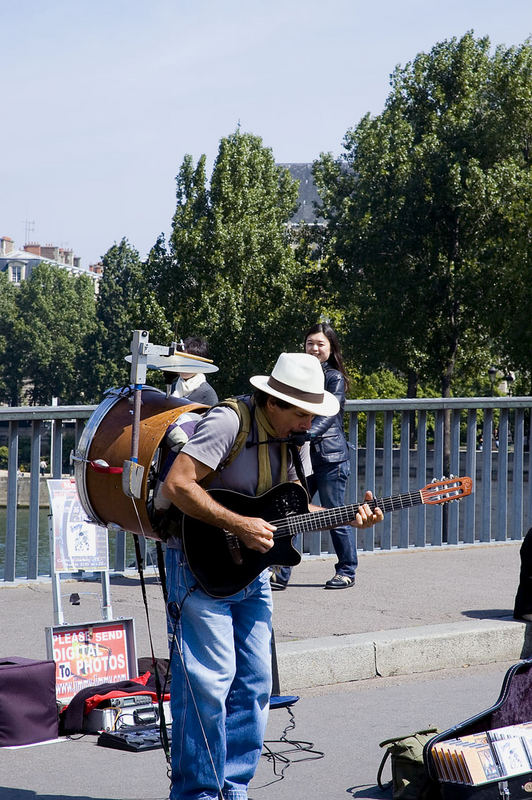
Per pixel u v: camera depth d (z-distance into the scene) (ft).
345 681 22.48
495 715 15.03
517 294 153.79
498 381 177.06
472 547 37.45
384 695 21.45
